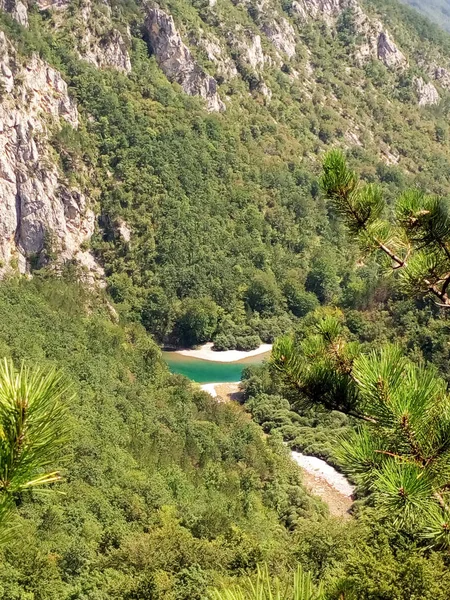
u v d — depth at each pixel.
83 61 130.75
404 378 6.31
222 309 114.69
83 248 112.38
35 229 104.88
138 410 64.06
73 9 137.38
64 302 89.06
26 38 114.56
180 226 121.50
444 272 8.61
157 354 88.50
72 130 116.50
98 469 44.44
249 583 5.97
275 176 144.62
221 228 128.88
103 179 120.62
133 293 112.25
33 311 77.69
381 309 75.81
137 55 147.50
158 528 38.25
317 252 133.00
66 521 36.56
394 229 8.81
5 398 3.84
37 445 3.83
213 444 62.12
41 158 107.38
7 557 28.36
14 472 3.79
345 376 7.91
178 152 132.00
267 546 39.25
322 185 8.73
